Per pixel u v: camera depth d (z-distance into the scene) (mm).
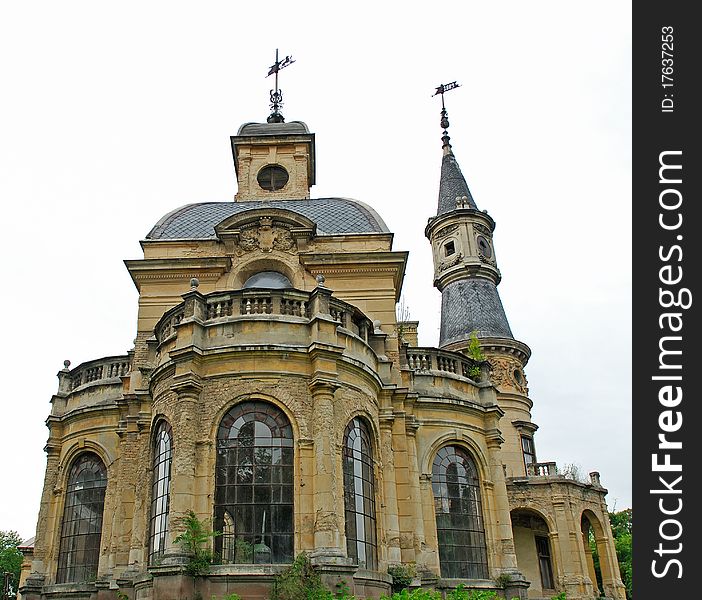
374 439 21141
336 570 16688
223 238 25578
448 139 55062
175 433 18359
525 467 40062
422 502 23156
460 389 25625
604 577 36250
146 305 25000
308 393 19000
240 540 17375
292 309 20141
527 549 34688
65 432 24781
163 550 18109
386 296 25312
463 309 45281
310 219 27203
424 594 14594
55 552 23281
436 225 49562
